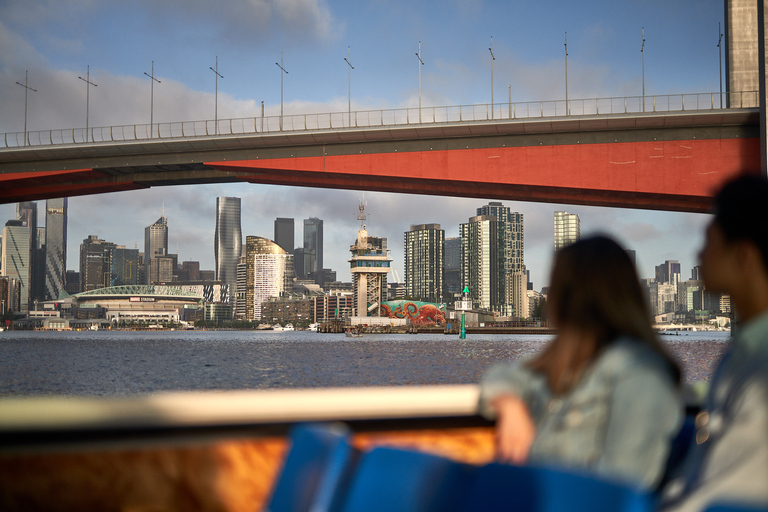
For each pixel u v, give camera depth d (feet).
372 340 504.84
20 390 143.84
